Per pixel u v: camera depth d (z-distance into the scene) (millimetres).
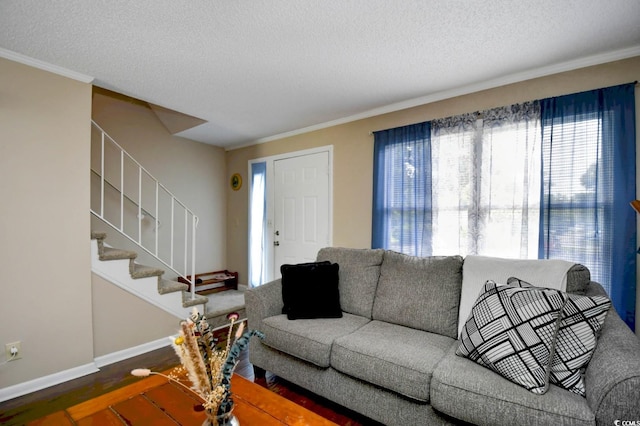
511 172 2381
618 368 1137
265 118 3449
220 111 3227
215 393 998
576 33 1848
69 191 2301
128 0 1556
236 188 4695
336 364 1786
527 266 1821
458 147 2629
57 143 2250
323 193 3645
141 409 1234
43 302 2178
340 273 2494
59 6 1593
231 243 4762
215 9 1632
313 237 3742
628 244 1967
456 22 1752
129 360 2582
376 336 1873
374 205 3107
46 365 2180
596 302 1391
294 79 2484
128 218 3693
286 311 2258
